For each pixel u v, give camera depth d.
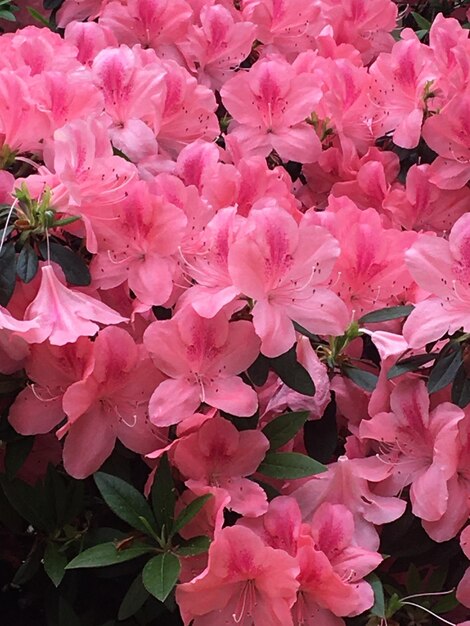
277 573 0.46
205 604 0.47
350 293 0.60
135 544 0.49
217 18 0.83
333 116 0.77
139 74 0.65
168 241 0.54
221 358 0.52
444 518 0.52
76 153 0.53
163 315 0.55
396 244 0.59
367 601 0.48
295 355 0.52
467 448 0.52
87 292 0.54
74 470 0.51
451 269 0.52
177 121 0.71
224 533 0.45
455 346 0.52
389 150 0.82
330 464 0.55
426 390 0.53
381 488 0.54
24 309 0.53
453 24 0.83
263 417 0.56
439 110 0.77
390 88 0.79
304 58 0.80
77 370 0.51
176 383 0.51
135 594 0.49
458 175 0.74
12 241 0.52
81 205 0.53
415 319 0.52
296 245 0.52
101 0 0.91
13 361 0.52
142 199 0.53
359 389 0.57
